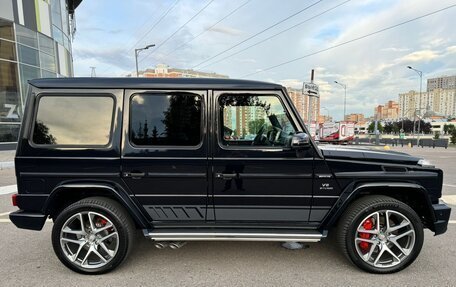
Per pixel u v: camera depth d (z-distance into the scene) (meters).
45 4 19.14
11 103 16.77
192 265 3.30
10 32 16.64
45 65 19.22
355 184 3.04
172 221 3.17
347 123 27.14
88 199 3.08
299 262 3.36
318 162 3.03
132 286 2.88
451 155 18.48
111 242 3.13
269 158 3.02
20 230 4.41
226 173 3.04
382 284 2.90
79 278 3.04
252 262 3.36
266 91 3.06
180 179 3.06
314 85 12.35
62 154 3.02
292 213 3.12
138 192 3.08
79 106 3.05
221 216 3.16
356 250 3.05
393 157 3.15
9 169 10.91
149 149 3.03
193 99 3.06
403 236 3.07
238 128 3.10
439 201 3.23
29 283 2.95
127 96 3.05
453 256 3.48
